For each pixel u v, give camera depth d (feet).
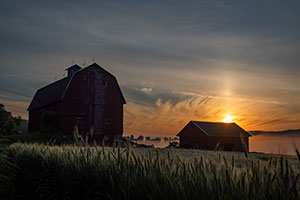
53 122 124.88
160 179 10.53
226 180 8.89
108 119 132.05
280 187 8.01
